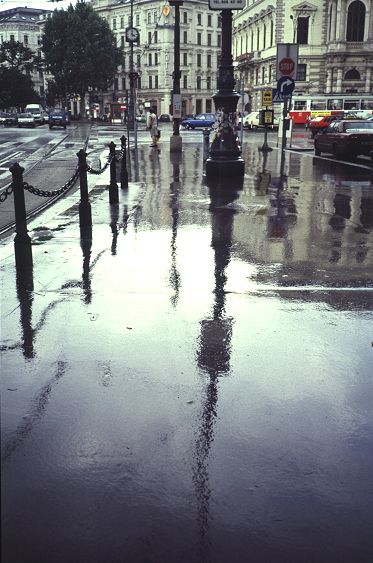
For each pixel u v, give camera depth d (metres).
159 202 12.35
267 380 4.27
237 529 2.77
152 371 4.38
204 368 4.45
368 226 9.85
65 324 5.29
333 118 44.75
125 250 8.09
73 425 3.62
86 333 5.08
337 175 17.92
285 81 21.00
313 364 4.55
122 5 106.56
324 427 3.66
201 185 15.23
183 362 4.54
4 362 4.49
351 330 5.26
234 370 4.42
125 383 4.18
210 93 107.69
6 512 2.84
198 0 101.88
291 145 33.06
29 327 5.21
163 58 100.88
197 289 6.37
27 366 4.43
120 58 96.38
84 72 92.25
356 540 2.72
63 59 94.25
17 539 2.67
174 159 23.59
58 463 3.24
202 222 10.14
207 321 5.41
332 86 66.00
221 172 16.98
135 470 3.19
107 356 4.62
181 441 3.47
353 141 22.80
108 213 11.01
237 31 82.19
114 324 5.30
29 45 136.88
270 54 67.75
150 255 7.83
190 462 3.27
